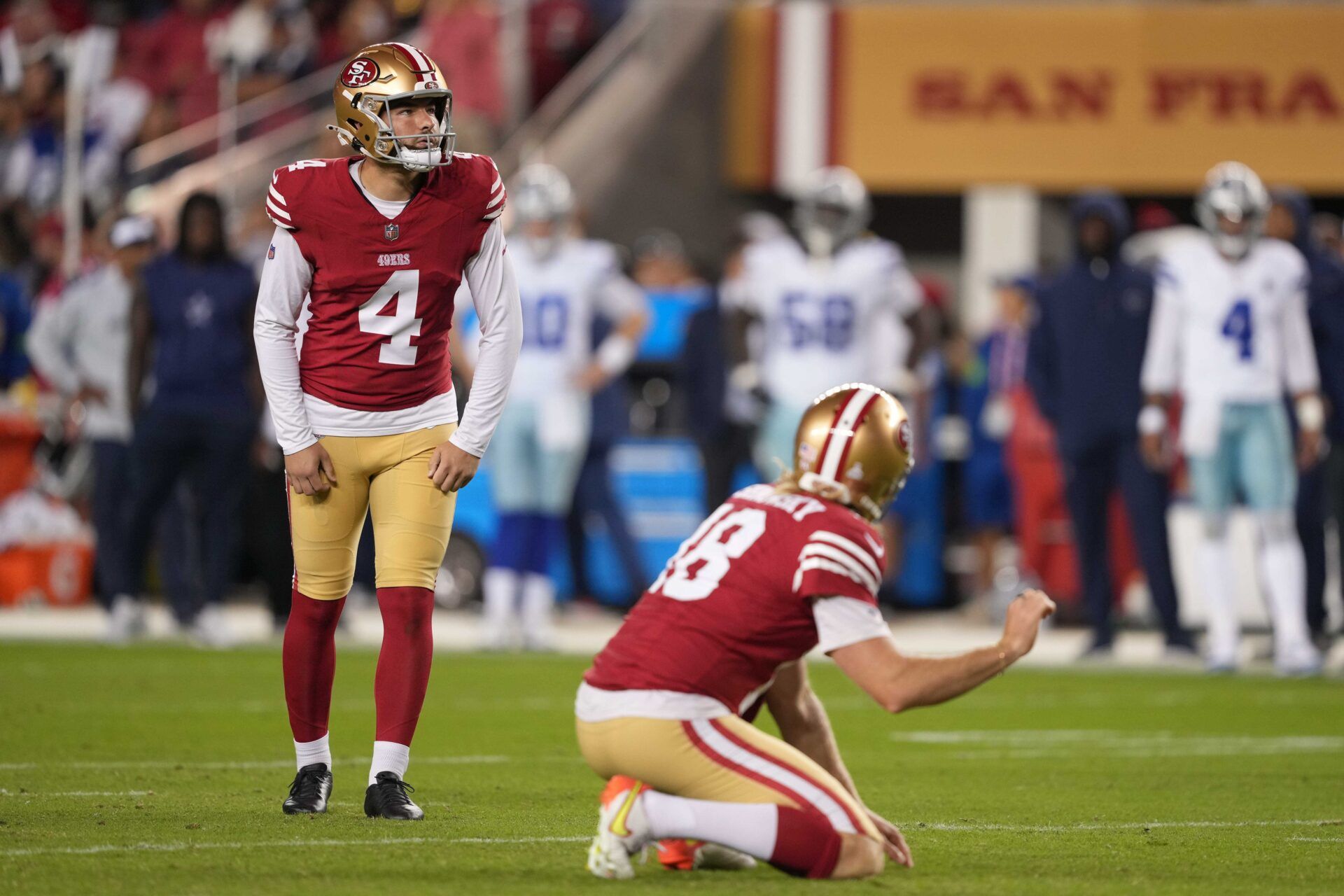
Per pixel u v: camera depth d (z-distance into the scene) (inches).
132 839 722.2
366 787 883.4
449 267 789.2
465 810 817.5
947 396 2180.1
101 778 900.6
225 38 2780.5
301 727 807.7
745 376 1727.4
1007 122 2546.8
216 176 2554.1
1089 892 649.6
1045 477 2039.9
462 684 1397.6
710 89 2610.7
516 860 688.4
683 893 625.3
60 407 2101.4
